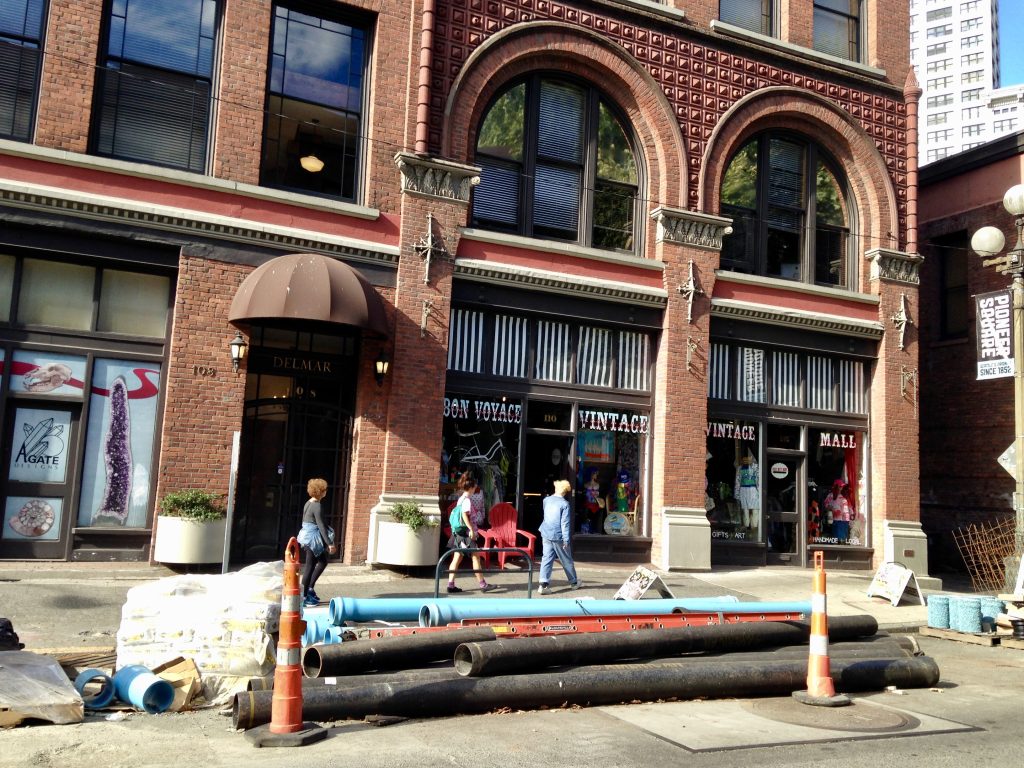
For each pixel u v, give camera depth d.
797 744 6.28
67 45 12.63
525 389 15.70
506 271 15.25
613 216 16.95
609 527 16.19
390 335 14.27
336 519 14.16
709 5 17.73
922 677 8.46
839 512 18.52
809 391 18.50
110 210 12.55
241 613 7.28
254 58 13.87
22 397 12.32
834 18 19.58
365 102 14.84
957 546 20.27
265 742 5.82
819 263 19.02
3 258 12.41
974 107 128.88
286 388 14.07
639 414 16.66
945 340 22.38
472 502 14.13
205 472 12.91
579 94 16.89
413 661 7.55
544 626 8.63
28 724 6.18
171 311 13.20
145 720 6.46
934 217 22.88
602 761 5.73
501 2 15.66
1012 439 20.36
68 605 10.08
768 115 18.16
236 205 13.46
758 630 8.83
